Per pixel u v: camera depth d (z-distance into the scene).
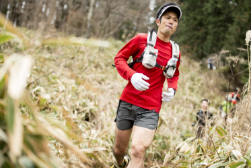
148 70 2.35
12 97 0.89
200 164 2.22
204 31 13.89
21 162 0.96
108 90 5.82
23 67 0.91
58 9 9.60
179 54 2.54
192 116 6.55
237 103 2.79
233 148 2.26
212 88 10.58
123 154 2.61
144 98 2.32
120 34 17.08
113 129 3.64
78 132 2.22
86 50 7.75
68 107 3.44
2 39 1.10
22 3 9.93
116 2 12.43
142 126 2.26
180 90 8.81
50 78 4.18
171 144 3.38
